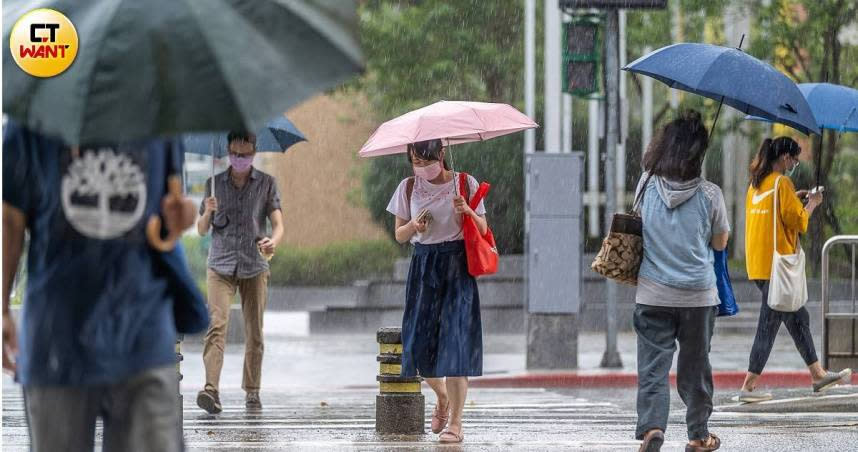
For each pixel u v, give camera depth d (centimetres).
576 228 4769
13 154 1266
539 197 4775
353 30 1281
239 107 1170
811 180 7475
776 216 3369
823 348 3741
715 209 2250
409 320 2577
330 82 1230
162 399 1284
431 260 2564
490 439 2747
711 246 2291
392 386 2841
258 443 2661
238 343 6444
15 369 1342
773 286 3325
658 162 2262
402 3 8650
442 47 8431
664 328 2266
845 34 7262
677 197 2233
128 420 1280
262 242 3222
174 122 1170
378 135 2619
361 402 3719
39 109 1184
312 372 5103
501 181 7831
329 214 11181
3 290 1293
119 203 1265
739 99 2281
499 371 4816
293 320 8231
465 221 2533
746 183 7831
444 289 2564
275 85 1195
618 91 4744
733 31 7262
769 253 3378
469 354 2553
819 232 7406
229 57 1188
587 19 4797
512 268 7238
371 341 6700
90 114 1173
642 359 2275
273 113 1184
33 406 1282
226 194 3259
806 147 7825
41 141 1266
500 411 3459
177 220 1294
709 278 2245
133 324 1262
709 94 2430
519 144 7888
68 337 1248
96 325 1251
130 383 1272
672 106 7644
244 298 3369
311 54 1234
